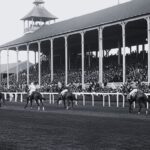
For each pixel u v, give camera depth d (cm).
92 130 1734
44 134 1630
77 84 5044
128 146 1296
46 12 7625
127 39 5859
